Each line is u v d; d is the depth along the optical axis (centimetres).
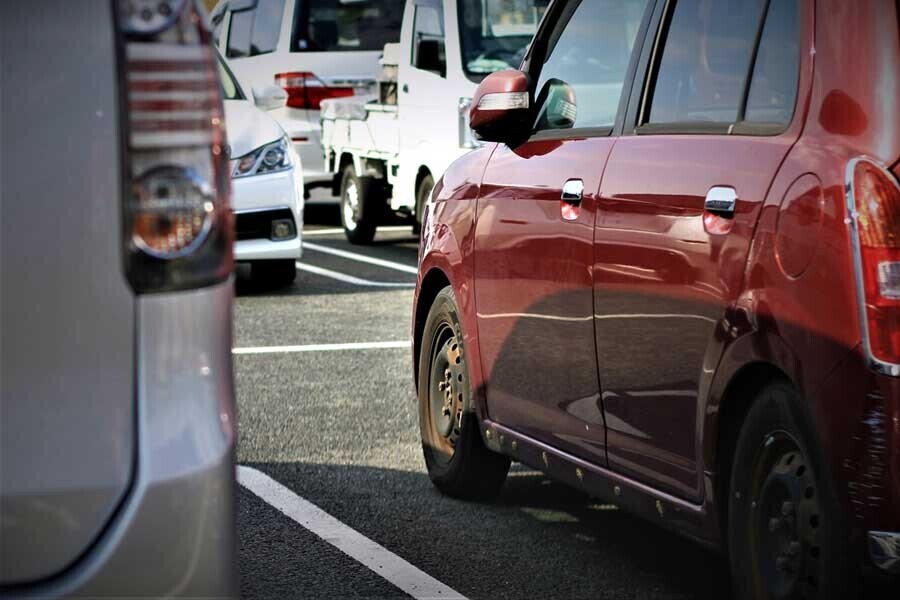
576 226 605
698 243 524
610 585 620
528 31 1766
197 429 346
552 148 650
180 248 342
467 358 718
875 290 443
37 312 336
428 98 1786
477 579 627
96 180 337
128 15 339
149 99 339
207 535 347
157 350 343
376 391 1028
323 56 2289
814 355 460
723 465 524
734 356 502
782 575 491
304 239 2111
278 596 603
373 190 1997
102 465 340
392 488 778
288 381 1063
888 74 465
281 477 800
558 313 622
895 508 442
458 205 730
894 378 440
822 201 462
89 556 339
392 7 2312
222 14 2502
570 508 742
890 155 454
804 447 475
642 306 558
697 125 554
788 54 512
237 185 1493
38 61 335
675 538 691
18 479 336
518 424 675
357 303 1453
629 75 608
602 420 596
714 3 569
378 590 611
